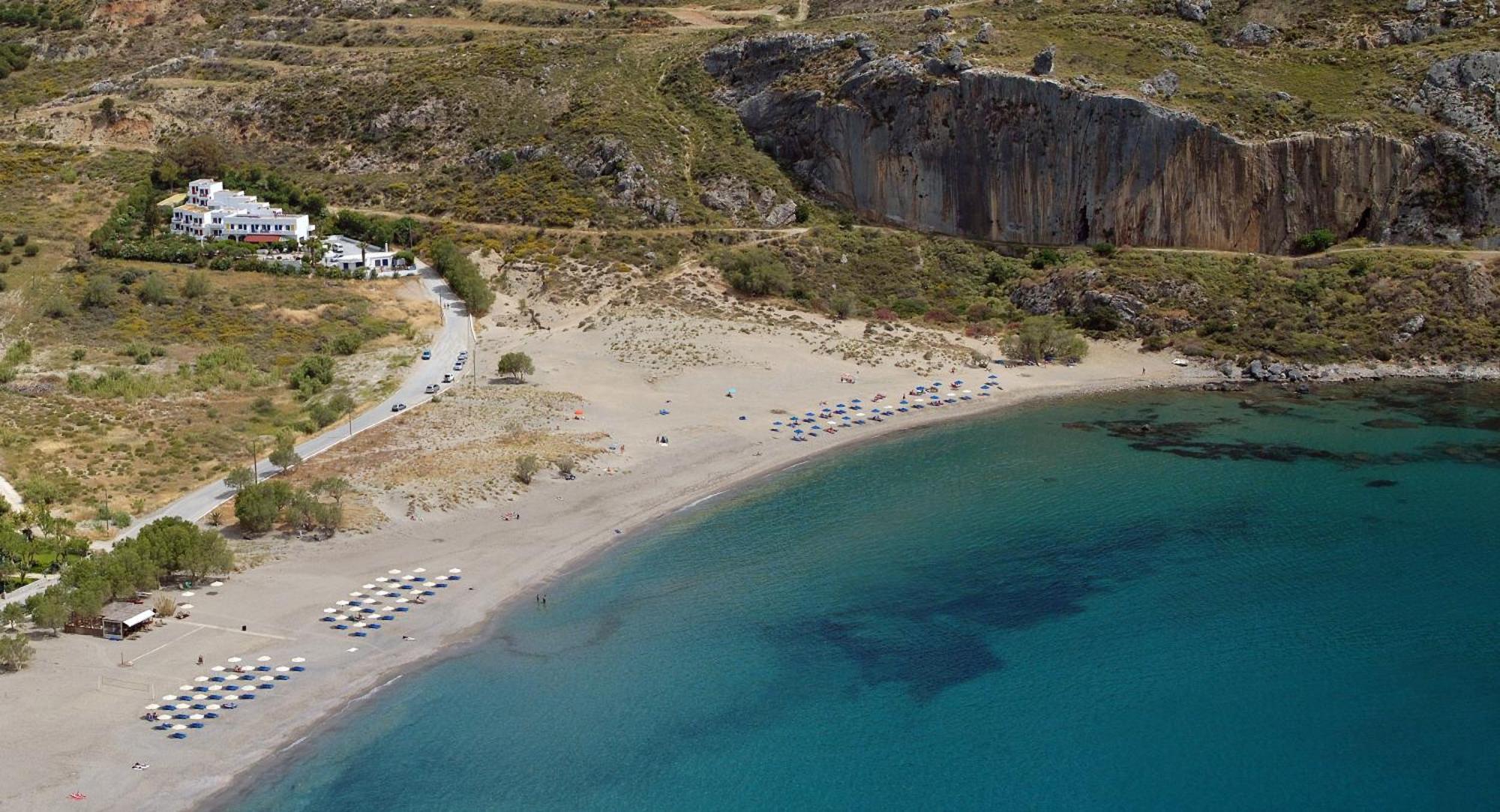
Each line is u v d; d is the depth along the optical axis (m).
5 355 157.38
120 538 115.38
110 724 88.06
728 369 167.38
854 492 132.88
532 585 111.94
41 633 99.69
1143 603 107.88
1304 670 97.06
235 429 142.62
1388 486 132.00
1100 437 149.12
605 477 134.50
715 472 138.00
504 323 181.38
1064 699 93.94
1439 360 173.25
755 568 115.38
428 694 94.50
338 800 82.44
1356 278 184.12
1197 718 91.31
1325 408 159.25
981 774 85.62
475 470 132.38
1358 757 86.69
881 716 92.38
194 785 82.94
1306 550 117.06
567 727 91.00
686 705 94.00
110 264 183.38
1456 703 92.31
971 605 108.12
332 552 115.62
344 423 145.88
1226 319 181.12
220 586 108.50
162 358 160.12
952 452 144.62
